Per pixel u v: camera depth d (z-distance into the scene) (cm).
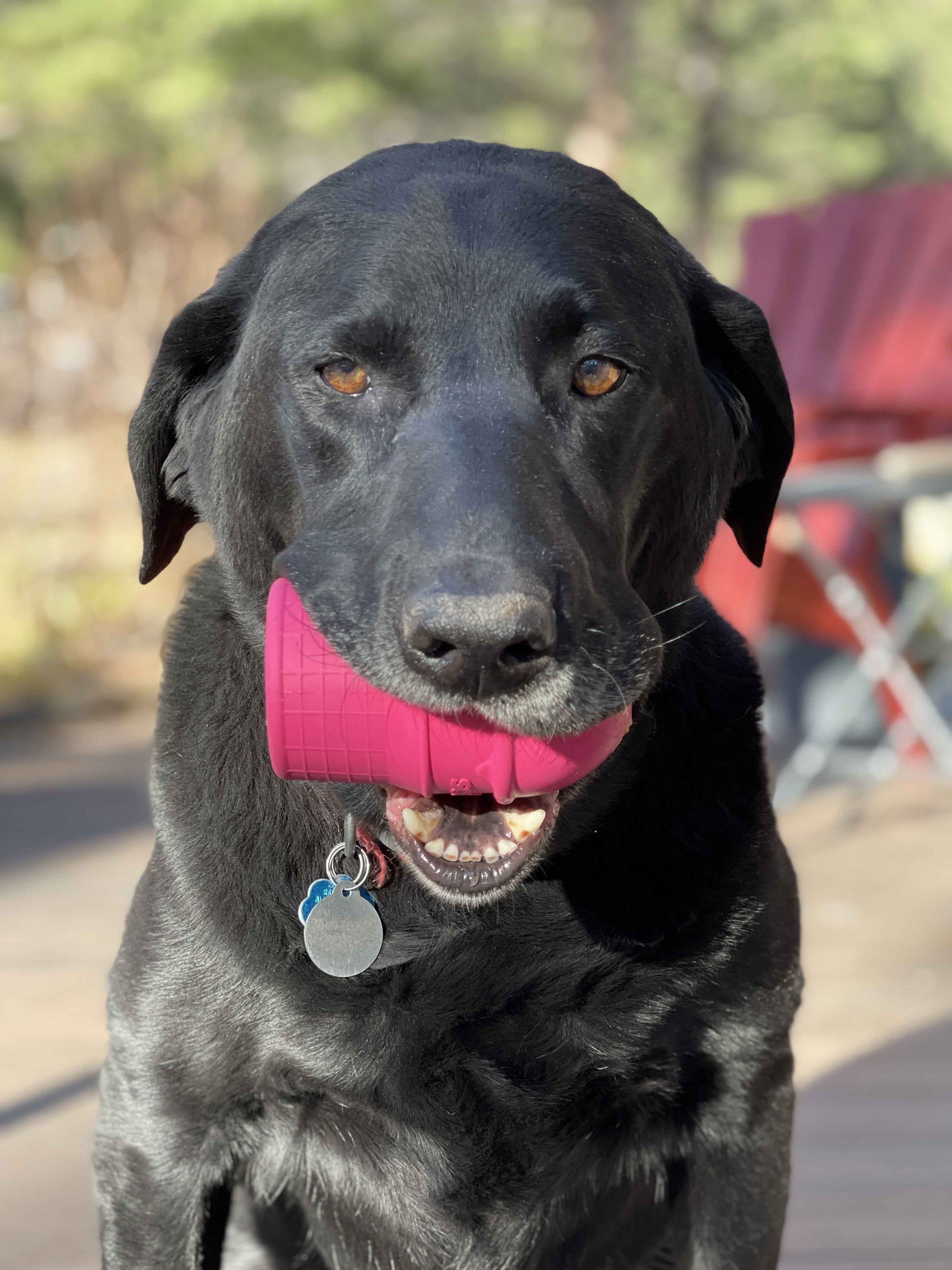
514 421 76
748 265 247
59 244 460
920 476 185
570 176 84
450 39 658
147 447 90
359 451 78
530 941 82
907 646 231
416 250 79
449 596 69
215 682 86
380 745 73
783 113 809
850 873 185
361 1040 82
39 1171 116
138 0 482
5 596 334
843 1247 106
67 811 226
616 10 586
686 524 86
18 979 153
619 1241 90
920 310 221
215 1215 86
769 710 231
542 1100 83
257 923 82
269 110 563
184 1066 83
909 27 808
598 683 73
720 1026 84
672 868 83
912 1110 124
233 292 88
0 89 479
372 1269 89
